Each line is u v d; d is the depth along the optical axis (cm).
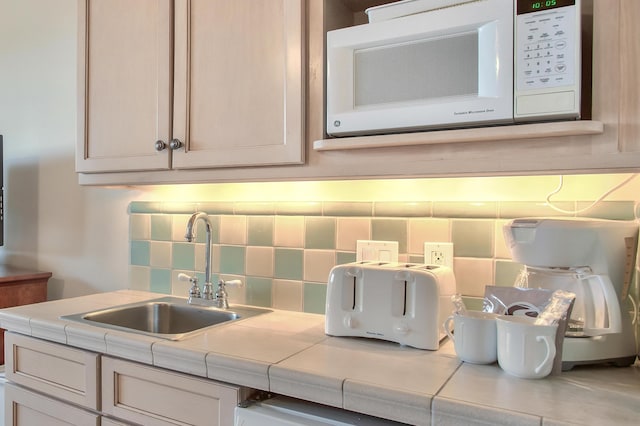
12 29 246
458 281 134
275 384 98
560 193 122
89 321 136
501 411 77
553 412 76
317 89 121
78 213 217
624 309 101
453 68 103
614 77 90
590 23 98
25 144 239
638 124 88
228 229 173
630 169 91
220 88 135
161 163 144
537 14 93
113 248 205
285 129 124
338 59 115
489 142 101
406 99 108
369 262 132
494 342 100
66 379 132
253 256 167
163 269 188
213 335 124
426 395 83
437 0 105
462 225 134
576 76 90
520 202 127
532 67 94
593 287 101
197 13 139
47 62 231
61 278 222
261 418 94
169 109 143
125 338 119
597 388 88
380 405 86
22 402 142
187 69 140
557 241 100
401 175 112
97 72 159
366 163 115
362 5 135
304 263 157
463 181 134
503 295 108
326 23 122
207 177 139
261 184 166
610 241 100
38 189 233
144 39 149
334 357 105
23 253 239
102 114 157
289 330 130
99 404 125
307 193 157
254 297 166
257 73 129
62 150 224
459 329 103
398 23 107
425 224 138
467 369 98
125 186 174
